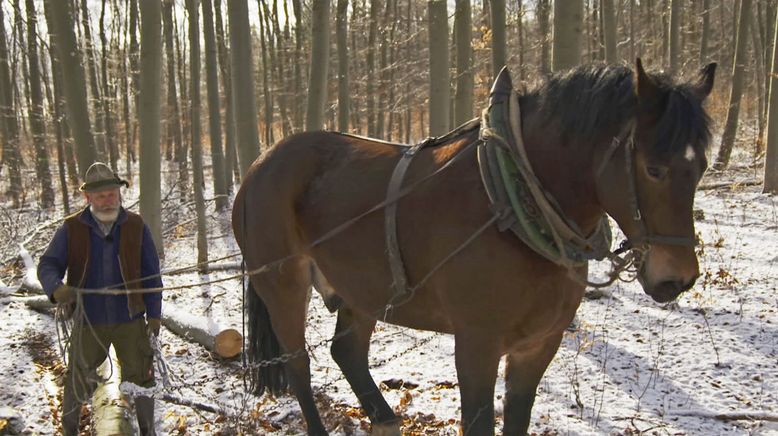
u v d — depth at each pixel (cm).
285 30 2272
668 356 492
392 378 473
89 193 358
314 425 391
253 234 396
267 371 414
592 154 274
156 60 855
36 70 1712
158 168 884
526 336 295
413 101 2183
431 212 304
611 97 264
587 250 287
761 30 1861
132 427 396
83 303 367
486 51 1355
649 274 254
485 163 288
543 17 1456
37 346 581
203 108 2925
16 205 1691
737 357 480
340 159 370
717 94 2112
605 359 486
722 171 1398
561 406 423
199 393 448
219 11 1764
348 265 343
